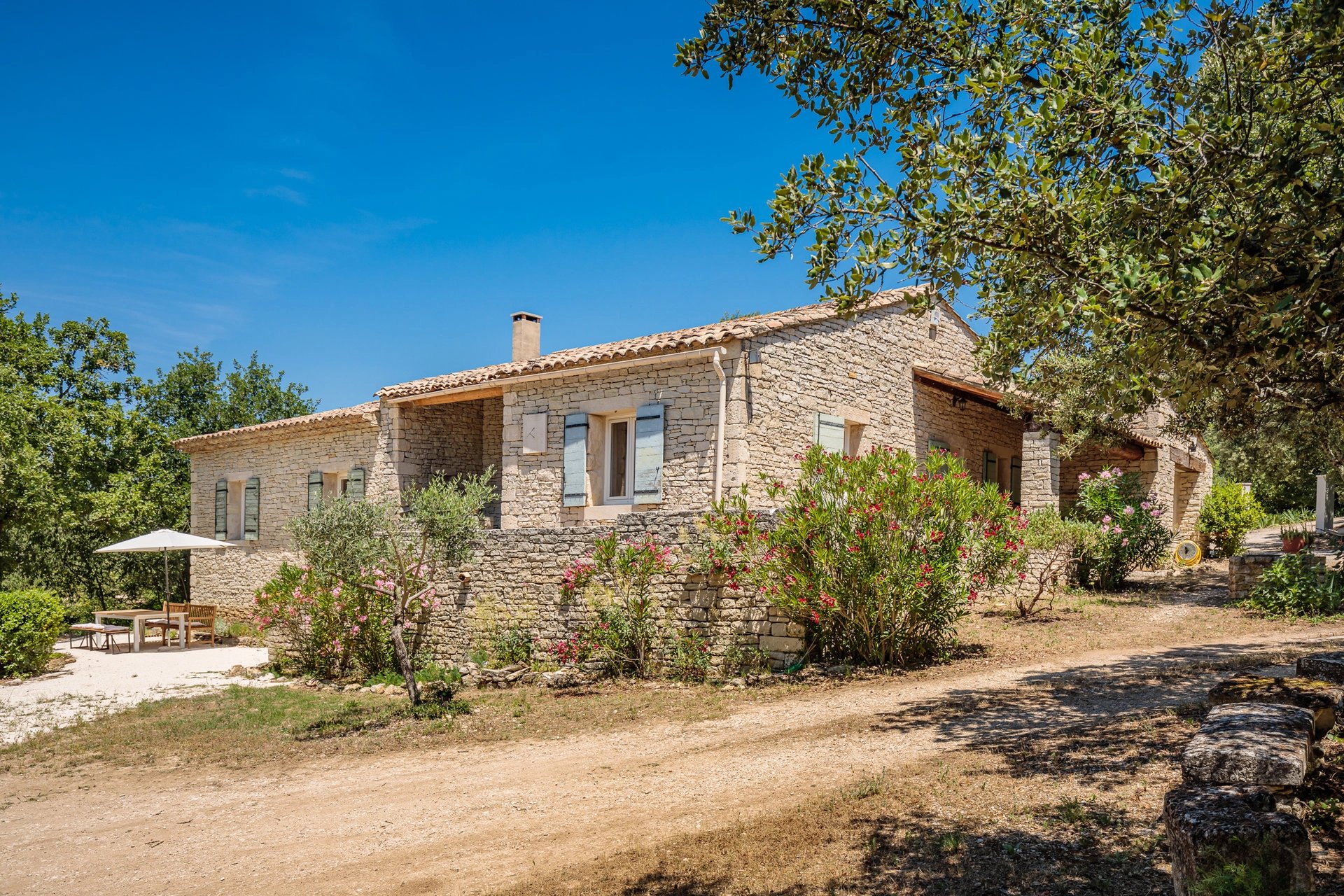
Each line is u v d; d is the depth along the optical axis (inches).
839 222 204.7
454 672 498.3
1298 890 128.0
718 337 492.1
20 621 554.3
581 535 479.5
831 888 175.6
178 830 263.7
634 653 452.4
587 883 193.2
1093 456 761.6
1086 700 312.7
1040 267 215.2
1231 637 430.0
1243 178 173.2
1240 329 157.9
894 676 394.6
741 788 253.1
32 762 357.1
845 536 411.2
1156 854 170.4
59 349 989.8
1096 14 215.3
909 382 642.8
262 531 805.9
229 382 1223.5
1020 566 450.9
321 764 334.3
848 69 234.2
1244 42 196.1
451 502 457.4
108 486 951.6
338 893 205.0
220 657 645.3
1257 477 1029.2
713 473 500.7
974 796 216.4
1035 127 194.4
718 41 238.4
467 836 237.6
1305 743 161.5
